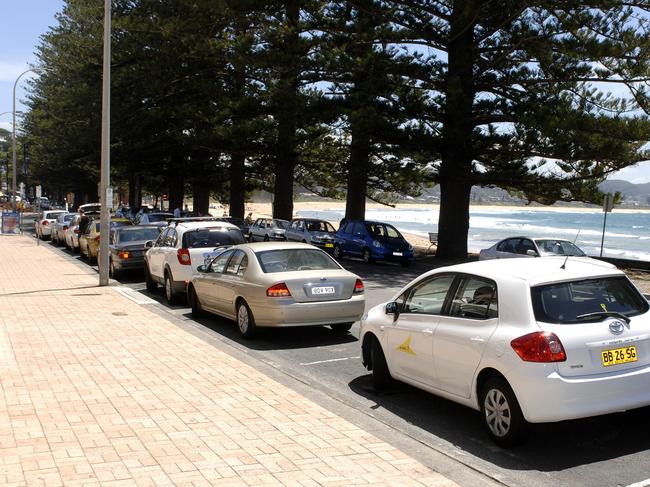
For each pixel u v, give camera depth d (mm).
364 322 7840
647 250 42938
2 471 4785
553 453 5559
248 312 10438
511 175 27469
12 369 7996
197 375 7777
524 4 24828
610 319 5562
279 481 4656
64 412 6273
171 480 4648
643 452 5531
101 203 17188
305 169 48906
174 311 13523
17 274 19781
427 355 6562
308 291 10062
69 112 50250
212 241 14180
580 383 5289
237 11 34062
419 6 27766
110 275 20375
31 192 124562
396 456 5195
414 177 28656
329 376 8320
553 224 93250
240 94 37406
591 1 24172
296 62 30703
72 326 11031
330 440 5555
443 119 28078
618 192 25062
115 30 41500
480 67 28094
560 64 25984
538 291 5656
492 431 5773
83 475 4723
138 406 6496
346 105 30656
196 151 46969
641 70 24266
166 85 41094
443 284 6664
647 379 5512
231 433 5707
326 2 30047
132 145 45125
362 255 26641
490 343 5699
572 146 25484
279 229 35156
